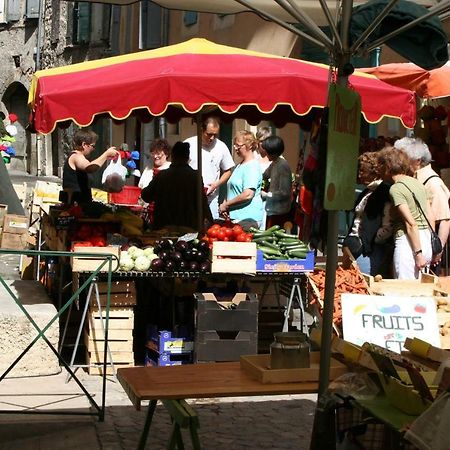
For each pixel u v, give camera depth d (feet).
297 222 39.73
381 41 19.86
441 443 13.99
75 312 36.14
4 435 25.72
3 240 53.01
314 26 18.86
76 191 41.78
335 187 17.57
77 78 31.35
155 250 32.91
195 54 32.27
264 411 28.50
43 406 28.25
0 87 152.35
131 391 18.07
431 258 32.24
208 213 39.32
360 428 16.33
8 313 31.68
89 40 119.34
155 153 48.96
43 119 30.27
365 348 18.53
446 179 48.39
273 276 33.45
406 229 31.99
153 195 38.47
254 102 30.53
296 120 42.73
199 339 31.96
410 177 32.30
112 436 25.61
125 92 30.30
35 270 48.32
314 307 32.07
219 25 82.17
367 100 31.81
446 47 23.04
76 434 25.80
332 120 17.30
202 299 32.04
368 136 59.36
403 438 14.87
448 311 29.71
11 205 62.23
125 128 106.93
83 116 30.27
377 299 28.37
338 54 18.84
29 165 147.23
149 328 33.81
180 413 17.12
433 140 44.19
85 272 32.07
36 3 141.49
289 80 30.68
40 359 31.91
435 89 39.29
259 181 40.16
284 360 18.79
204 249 33.01
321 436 16.74
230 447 25.12
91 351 32.45
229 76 30.42
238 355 32.07
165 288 35.09
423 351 19.54
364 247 32.96
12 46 149.69
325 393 17.03
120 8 108.17
